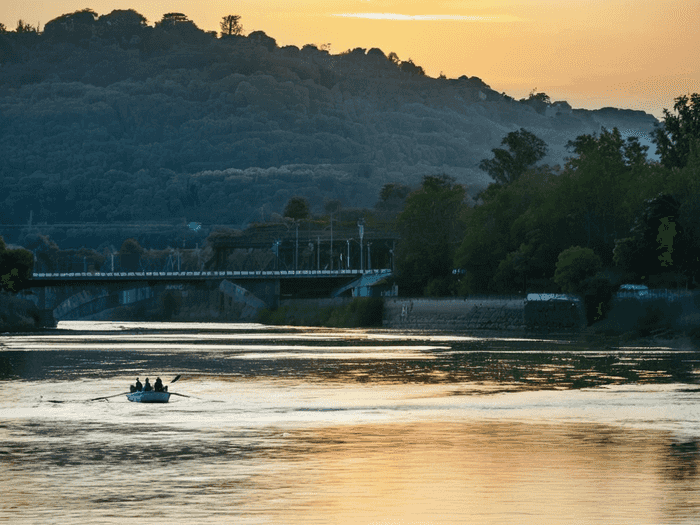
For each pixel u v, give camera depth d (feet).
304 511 595.06
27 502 615.98
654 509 601.21
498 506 608.60
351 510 598.75
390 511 596.70
